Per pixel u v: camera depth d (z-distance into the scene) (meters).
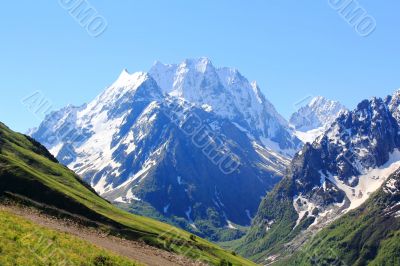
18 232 59.00
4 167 111.56
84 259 58.50
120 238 103.38
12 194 102.44
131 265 65.56
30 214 94.12
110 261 62.62
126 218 124.25
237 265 118.25
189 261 98.50
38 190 109.31
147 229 117.62
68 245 61.91
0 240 53.12
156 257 89.00
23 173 112.19
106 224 109.81
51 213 102.06
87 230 98.69
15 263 48.66
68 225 96.50
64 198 110.94
